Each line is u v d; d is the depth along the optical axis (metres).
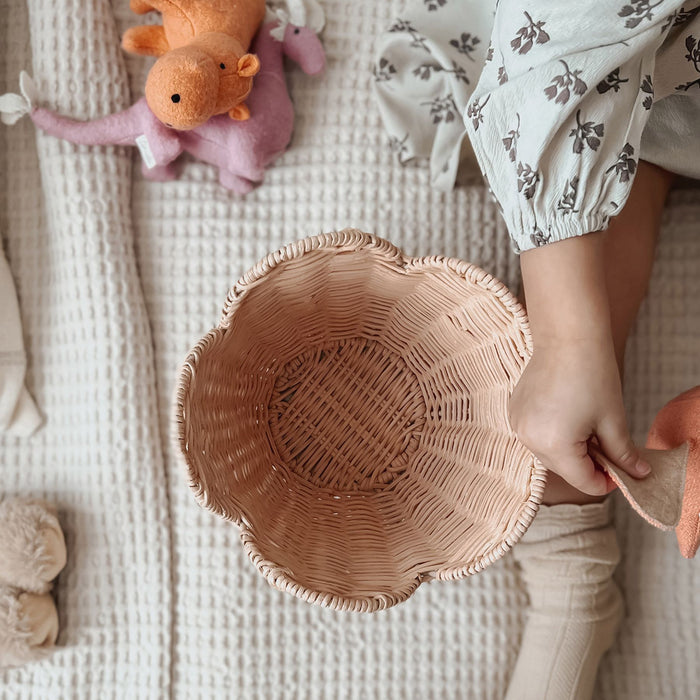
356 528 0.76
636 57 0.60
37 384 0.81
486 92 0.62
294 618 0.80
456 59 0.78
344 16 0.82
